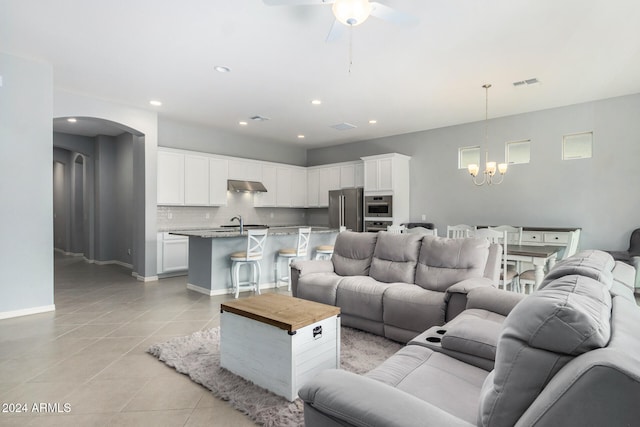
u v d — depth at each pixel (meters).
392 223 6.73
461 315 2.27
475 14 2.89
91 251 8.06
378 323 3.18
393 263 3.61
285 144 8.51
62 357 2.74
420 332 2.85
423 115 5.92
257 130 7.07
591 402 0.74
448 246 3.32
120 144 7.66
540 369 0.90
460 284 2.73
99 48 3.53
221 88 4.66
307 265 3.91
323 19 2.99
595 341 0.85
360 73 4.14
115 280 5.82
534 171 5.68
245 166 7.43
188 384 2.33
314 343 2.23
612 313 1.14
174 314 3.88
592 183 5.18
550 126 5.53
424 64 3.88
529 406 0.90
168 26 3.10
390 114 5.86
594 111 5.15
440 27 3.10
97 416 1.96
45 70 3.88
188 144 6.73
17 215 3.75
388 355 2.75
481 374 1.57
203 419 1.94
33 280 3.87
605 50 3.54
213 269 4.84
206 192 6.68
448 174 6.62
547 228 5.25
